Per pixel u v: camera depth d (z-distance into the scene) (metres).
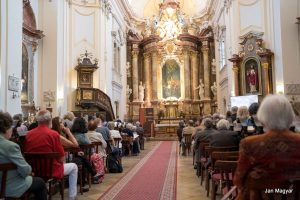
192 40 26.75
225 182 4.50
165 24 27.02
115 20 21.80
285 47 13.20
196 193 6.32
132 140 13.02
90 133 7.70
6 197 3.61
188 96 26.38
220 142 5.65
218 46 23.61
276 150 2.31
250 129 5.39
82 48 17.12
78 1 17.12
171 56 26.75
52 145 4.77
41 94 14.51
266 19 15.00
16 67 10.29
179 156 12.63
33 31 13.48
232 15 16.70
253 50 15.10
